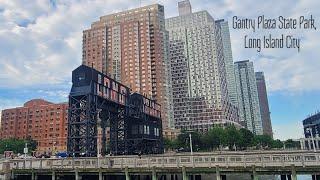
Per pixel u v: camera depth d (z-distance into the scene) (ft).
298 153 120.88
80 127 196.44
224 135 511.81
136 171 140.87
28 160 160.76
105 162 147.64
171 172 135.44
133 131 263.49
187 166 133.49
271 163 122.83
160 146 311.47
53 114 647.15
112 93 226.99
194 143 499.10
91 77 198.49
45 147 634.43
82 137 188.55
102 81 213.05
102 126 223.30
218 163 129.59
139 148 259.80
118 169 144.15
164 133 640.58
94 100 199.21
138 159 142.20
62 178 163.63
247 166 125.08
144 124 268.82
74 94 197.06
